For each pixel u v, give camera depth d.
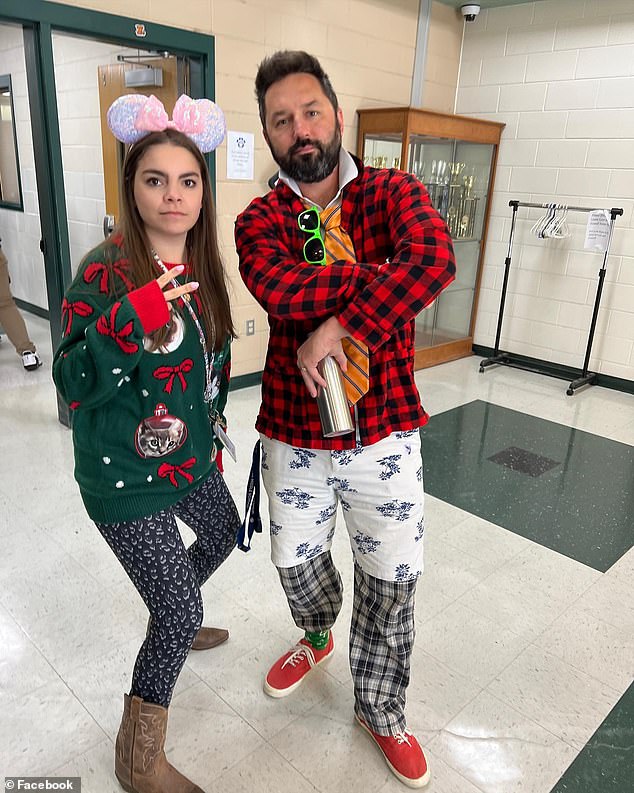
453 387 4.60
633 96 4.25
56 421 3.59
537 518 2.82
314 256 1.28
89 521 2.61
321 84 1.22
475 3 4.73
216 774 1.53
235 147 3.85
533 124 4.76
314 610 1.72
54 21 2.86
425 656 1.94
